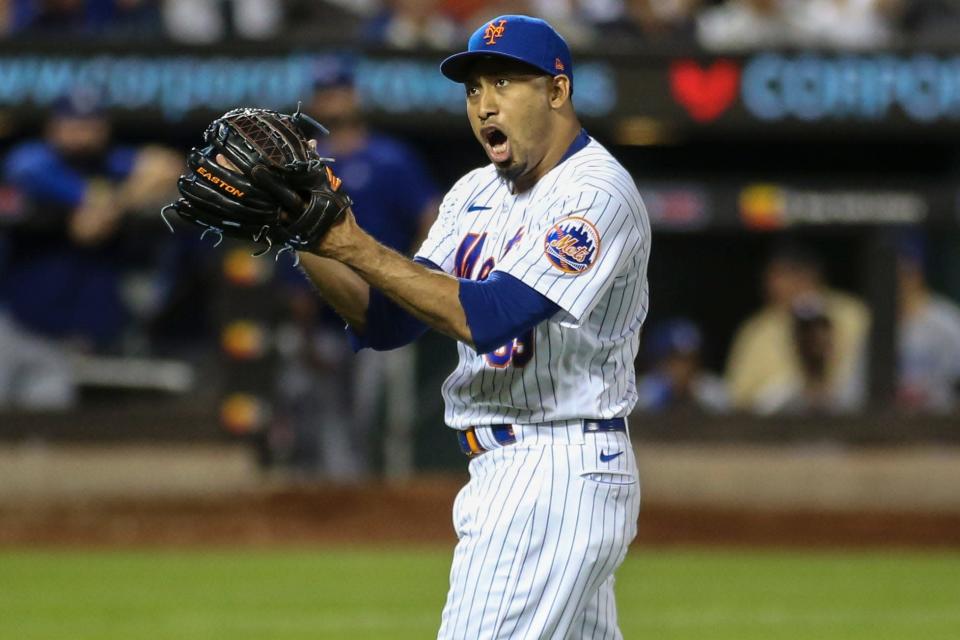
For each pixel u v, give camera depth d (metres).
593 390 13.91
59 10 44.94
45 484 38.69
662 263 46.69
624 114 42.12
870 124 42.53
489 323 13.12
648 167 46.91
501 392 13.94
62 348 38.91
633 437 40.00
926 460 39.59
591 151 14.26
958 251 44.84
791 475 39.78
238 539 36.62
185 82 41.94
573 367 13.84
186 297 40.81
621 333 14.12
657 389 40.75
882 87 42.53
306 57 41.72
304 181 12.98
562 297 13.30
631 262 13.88
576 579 13.58
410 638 25.62
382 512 37.84
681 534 37.84
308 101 41.66
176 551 35.31
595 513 13.67
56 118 38.62
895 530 38.41
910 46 42.50
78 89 42.06
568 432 13.84
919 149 47.50
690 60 42.19
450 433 39.97
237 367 39.12
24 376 38.75
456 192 15.37
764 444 39.97
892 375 39.84
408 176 37.22
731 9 48.47
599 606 14.62
